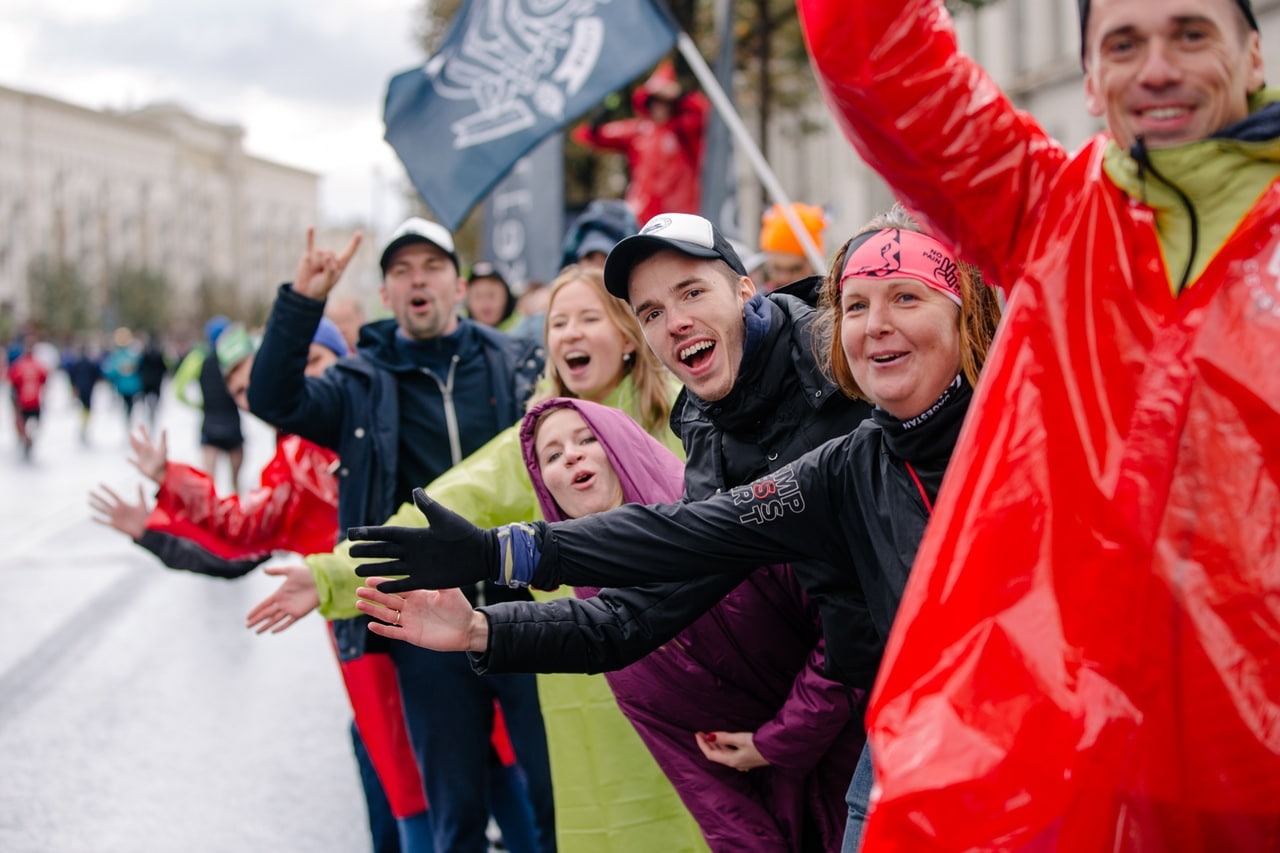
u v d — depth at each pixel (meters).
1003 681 1.68
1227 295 1.63
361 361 4.18
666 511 2.28
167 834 4.82
